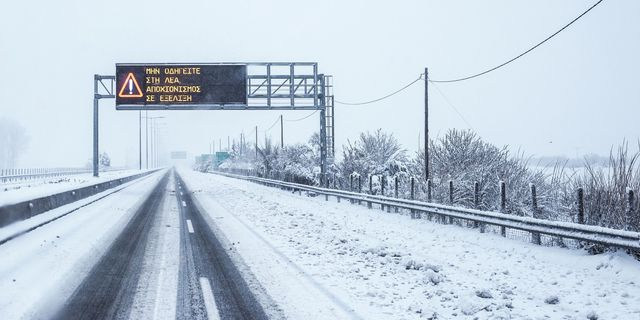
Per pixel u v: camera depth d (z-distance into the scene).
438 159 21.16
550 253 10.13
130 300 6.89
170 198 26.98
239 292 7.40
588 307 6.72
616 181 10.98
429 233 13.79
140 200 25.12
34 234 12.21
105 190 28.88
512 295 7.39
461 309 6.58
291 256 10.28
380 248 10.90
